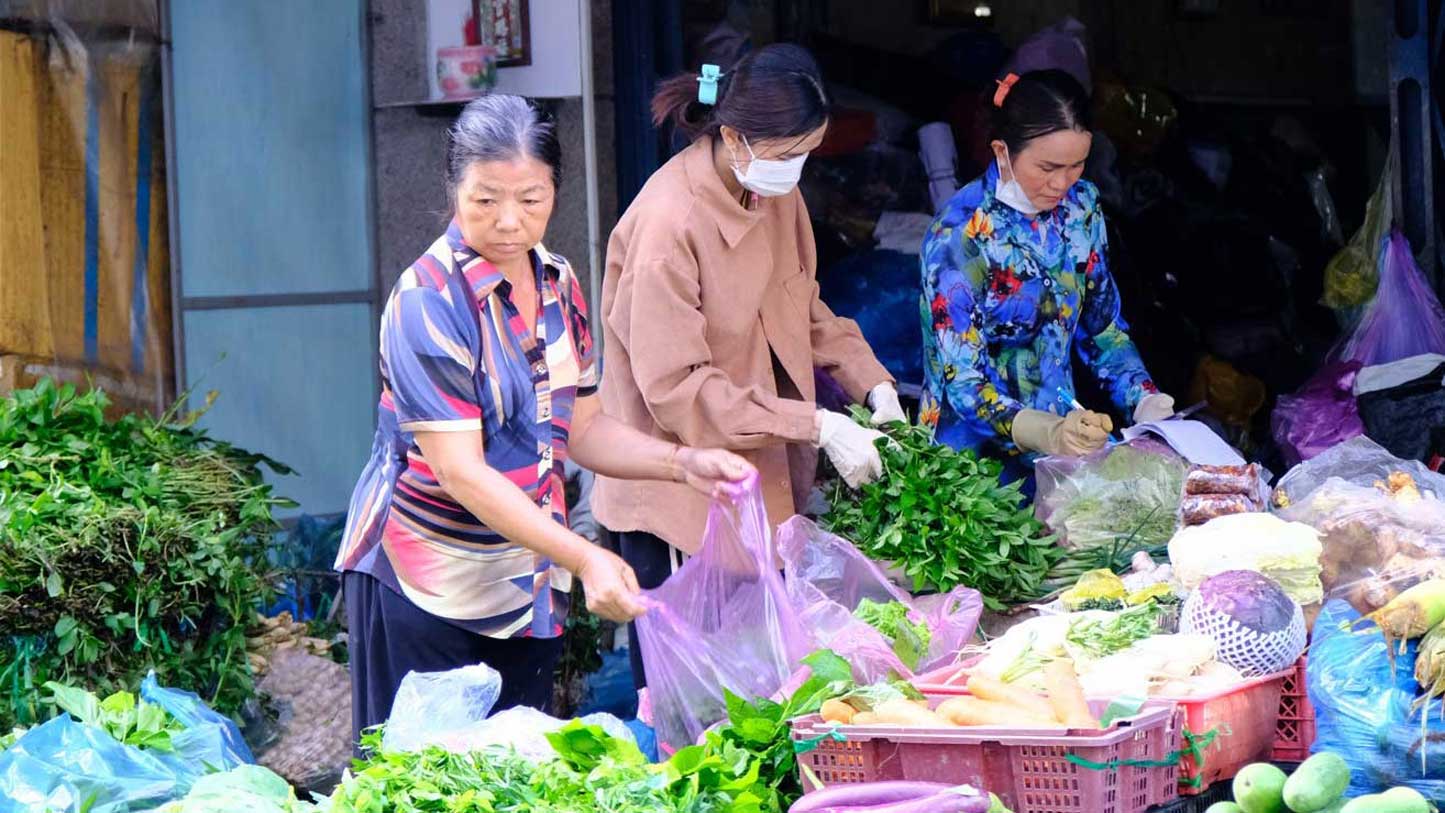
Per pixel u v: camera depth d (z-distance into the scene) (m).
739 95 3.49
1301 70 6.92
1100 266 4.53
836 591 3.45
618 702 5.03
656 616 3.04
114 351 5.30
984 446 4.41
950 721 2.59
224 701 4.34
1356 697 2.61
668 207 3.60
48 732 2.77
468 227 2.92
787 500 3.84
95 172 5.23
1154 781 2.58
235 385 5.52
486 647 3.16
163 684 4.19
